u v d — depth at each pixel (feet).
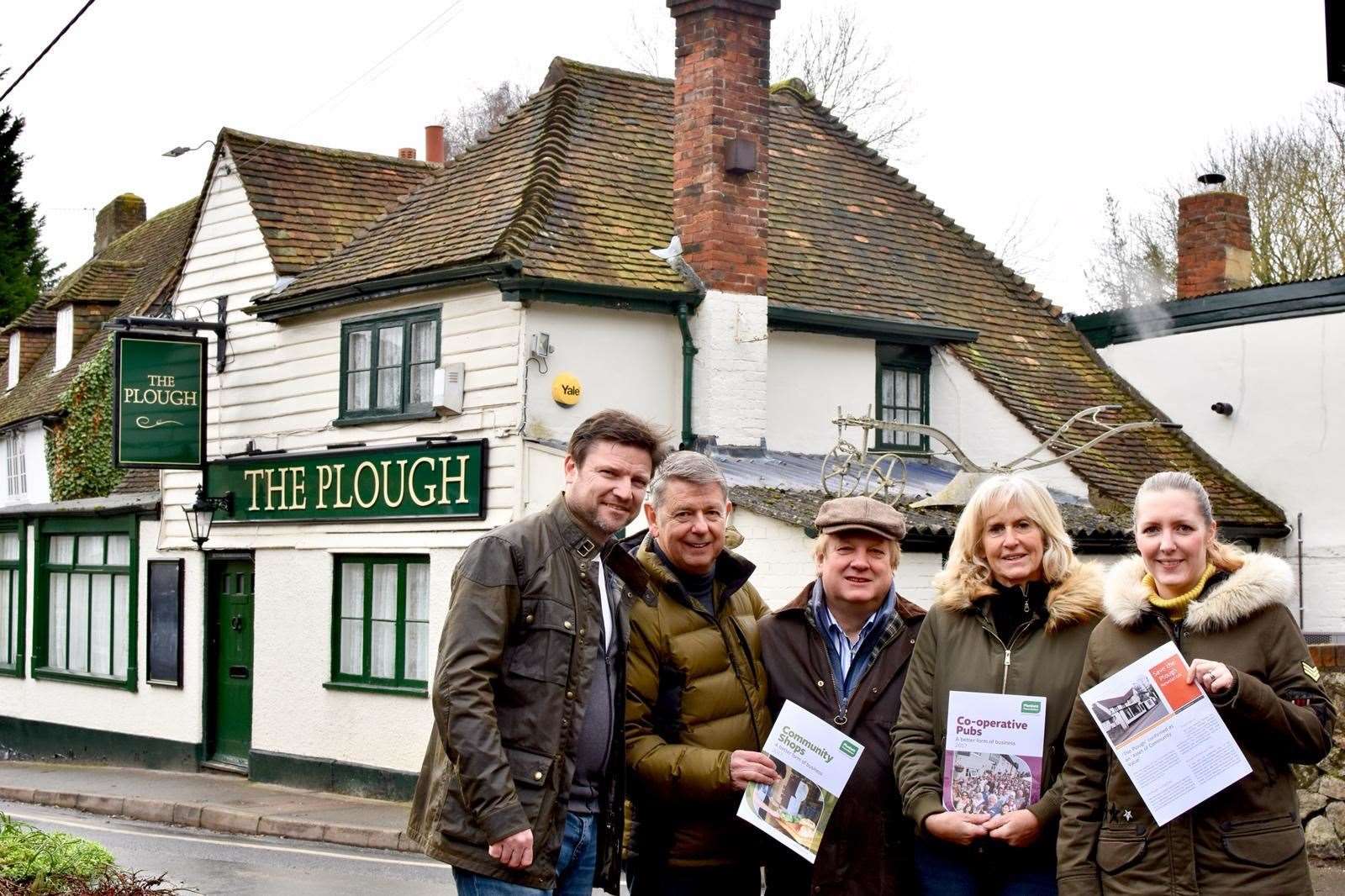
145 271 90.33
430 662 51.72
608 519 17.49
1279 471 59.77
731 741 18.81
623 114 58.59
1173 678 16.08
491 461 49.16
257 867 39.47
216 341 62.13
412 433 52.47
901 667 19.33
